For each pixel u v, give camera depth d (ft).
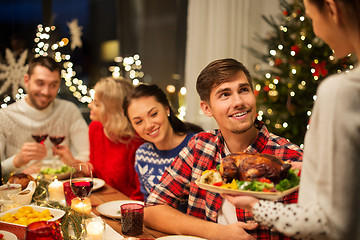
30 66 9.37
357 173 2.48
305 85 11.19
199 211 5.09
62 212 4.81
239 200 3.33
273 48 11.96
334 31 2.76
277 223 2.86
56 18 14.28
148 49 16.53
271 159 3.69
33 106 9.74
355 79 2.51
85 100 13.16
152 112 6.60
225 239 4.36
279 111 11.62
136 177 8.48
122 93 8.78
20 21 13.21
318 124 2.64
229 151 4.97
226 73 4.46
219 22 14.89
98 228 4.30
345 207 2.50
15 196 5.61
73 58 13.73
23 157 8.12
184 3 15.92
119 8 16.02
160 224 4.87
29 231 3.52
